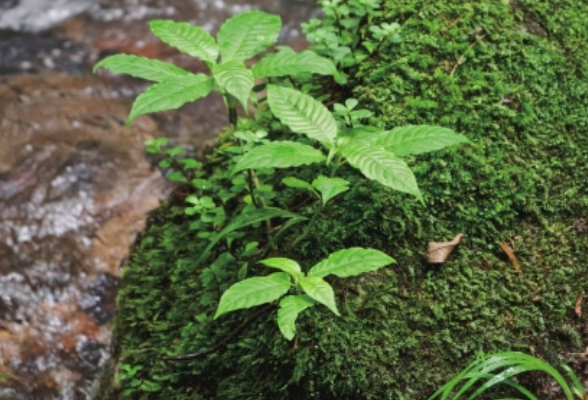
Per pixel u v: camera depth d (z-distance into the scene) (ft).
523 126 4.78
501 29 4.97
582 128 4.82
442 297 4.49
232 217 4.92
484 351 4.40
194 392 4.60
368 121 4.80
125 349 4.83
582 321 4.46
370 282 4.50
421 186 4.63
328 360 4.36
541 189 4.68
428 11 5.02
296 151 4.28
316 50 4.92
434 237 4.58
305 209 4.73
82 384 5.08
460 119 4.77
